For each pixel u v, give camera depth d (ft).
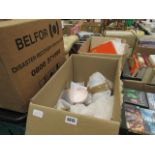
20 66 2.29
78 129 2.02
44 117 2.13
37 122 2.16
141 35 6.43
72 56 3.95
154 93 3.95
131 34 6.35
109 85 3.77
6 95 2.45
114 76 3.88
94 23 8.11
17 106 2.57
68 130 2.05
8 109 2.69
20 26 2.21
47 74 3.15
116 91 2.93
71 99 3.39
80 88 3.71
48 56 3.11
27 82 2.50
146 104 3.51
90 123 1.98
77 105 3.15
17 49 2.19
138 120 3.05
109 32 6.57
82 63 3.97
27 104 2.56
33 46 2.56
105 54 3.90
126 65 4.79
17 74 2.25
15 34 2.13
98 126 1.95
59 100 3.29
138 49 5.72
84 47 4.62
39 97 2.43
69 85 3.90
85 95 3.48
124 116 3.13
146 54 5.53
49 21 3.02
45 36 2.92
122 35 6.21
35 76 2.72
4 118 2.58
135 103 3.51
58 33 3.45
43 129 2.14
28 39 2.42
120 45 4.80
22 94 2.41
